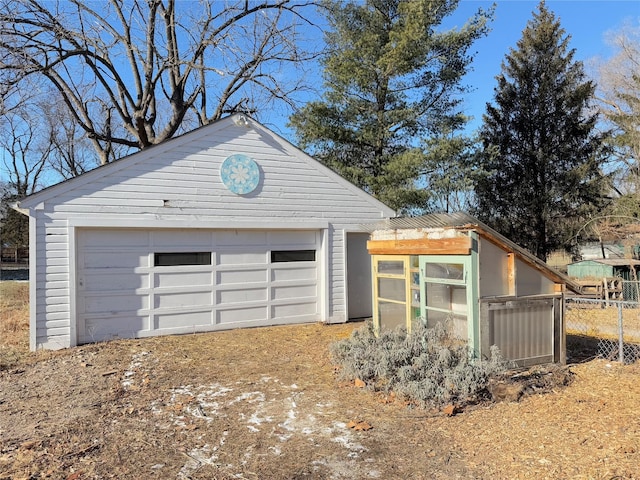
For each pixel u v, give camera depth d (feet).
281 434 13.69
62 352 25.07
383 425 14.20
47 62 46.09
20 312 39.29
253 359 23.09
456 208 79.36
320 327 32.81
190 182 30.04
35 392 18.20
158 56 51.98
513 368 18.94
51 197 26.22
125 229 28.53
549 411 15.05
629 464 11.14
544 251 73.41
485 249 18.74
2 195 113.60
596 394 16.74
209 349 25.46
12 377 20.49
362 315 37.19
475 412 15.14
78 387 18.79
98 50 49.96
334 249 35.27
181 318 30.14
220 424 14.55
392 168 52.13
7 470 11.46
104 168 27.48
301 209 33.96
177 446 12.92
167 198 29.32
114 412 15.75
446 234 19.53
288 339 28.25
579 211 70.33
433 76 58.85
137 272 28.86
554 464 11.39
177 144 29.63
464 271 18.63
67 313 26.43
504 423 14.14
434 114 59.47
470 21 56.85
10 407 16.40
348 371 18.70
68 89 52.29
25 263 132.67
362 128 57.67
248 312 32.48
